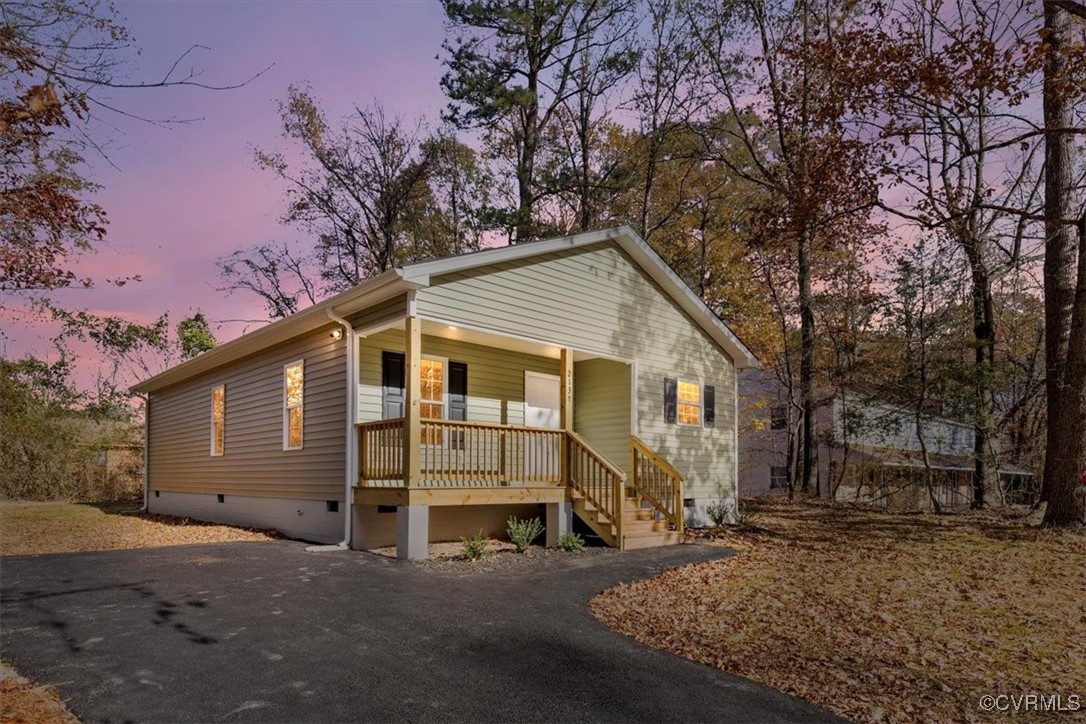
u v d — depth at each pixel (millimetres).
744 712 4512
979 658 5801
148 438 19391
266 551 10250
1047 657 5855
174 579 7957
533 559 10023
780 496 21609
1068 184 12945
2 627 5922
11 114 4355
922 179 11852
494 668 5160
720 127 22969
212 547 10680
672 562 9953
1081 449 12477
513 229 24625
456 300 10664
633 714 4414
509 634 6043
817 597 7887
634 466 13195
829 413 24656
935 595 8039
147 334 25141
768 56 19891
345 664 5129
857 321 21953
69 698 4383
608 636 6145
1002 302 22797
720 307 25312
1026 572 9297
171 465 17781
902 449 21609
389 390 11797
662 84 23484
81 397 23672
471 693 4656
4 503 19938
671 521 12891
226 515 14789
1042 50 9992
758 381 27594
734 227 24609
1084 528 12242
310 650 5426
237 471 14461
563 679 4984
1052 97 11062
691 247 25062
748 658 5652
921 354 18172
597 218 25562
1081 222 11859
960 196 12617
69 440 22297
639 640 6082
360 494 10719
